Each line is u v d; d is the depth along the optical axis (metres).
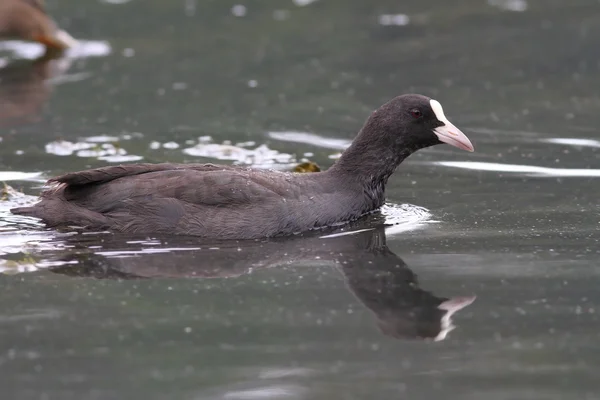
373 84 22.50
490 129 19.22
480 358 9.78
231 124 19.48
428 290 11.57
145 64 24.44
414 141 14.53
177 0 31.25
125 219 13.36
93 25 28.44
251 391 9.09
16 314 10.88
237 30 27.95
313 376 9.41
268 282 11.90
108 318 10.80
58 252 12.79
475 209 14.84
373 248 13.13
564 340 10.16
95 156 17.33
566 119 19.77
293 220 13.59
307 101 21.17
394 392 9.06
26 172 16.31
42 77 23.30
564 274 12.02
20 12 25.16
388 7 30.69
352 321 10.71
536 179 16.28
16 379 9.35
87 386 9.20
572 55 24.70
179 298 11.38
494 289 11.59
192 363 9.69
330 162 17.23
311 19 29.22
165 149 17.83
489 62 24.31
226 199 13.41
